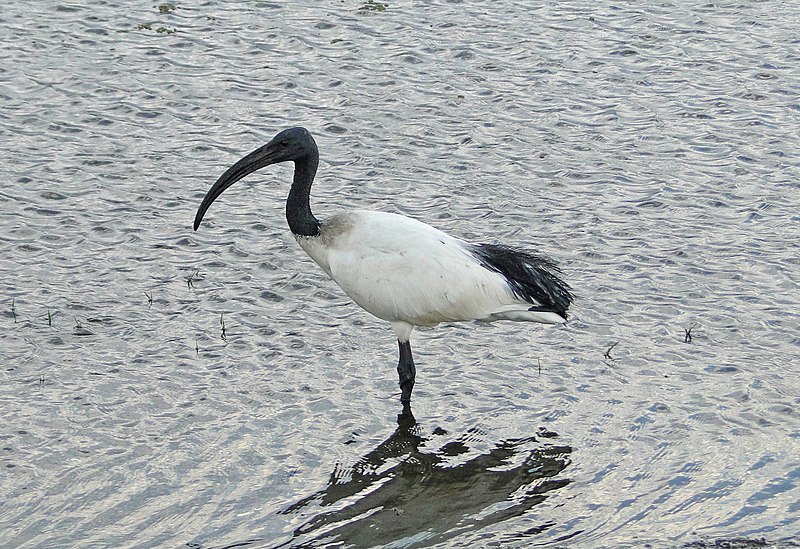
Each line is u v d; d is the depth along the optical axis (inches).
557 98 896.3
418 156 814.5
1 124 841.5
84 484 505.7
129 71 929.5
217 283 669.3
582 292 658.2
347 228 581.9
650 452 531.2
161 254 697.6
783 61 951.6
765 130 843.4
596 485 512.1
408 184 780.0
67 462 518.9
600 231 721.0
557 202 756.6
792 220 728.3
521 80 925.2
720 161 802.8
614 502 500.4
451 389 582.2
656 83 919.0
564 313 585.9
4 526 478.6
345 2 1066.7
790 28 1011.9
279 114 871.7
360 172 794.2
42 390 568.1
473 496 506.9
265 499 501.4
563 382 584.1
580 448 536.4
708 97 894.4
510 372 594.9
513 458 530.6
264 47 977.5
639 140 834.8
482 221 733.9
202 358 599.2
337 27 1013.8
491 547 473.1
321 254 590.9
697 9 1051.3
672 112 872.9
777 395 566.3
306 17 1033.5
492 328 635.5
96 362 592.1
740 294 652.7
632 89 910.4
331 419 557.0
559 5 1064.8
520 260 585.6
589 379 585.6
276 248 708.0
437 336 629.3
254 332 624.1
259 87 911.0
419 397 575.5
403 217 590.9
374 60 955.3
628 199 759.1
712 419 551.5
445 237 583.8
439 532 484.7
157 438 538.0
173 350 605.0
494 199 760.3
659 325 627.5
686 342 611.5
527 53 970.1
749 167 794.2
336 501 501.7
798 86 908.6
